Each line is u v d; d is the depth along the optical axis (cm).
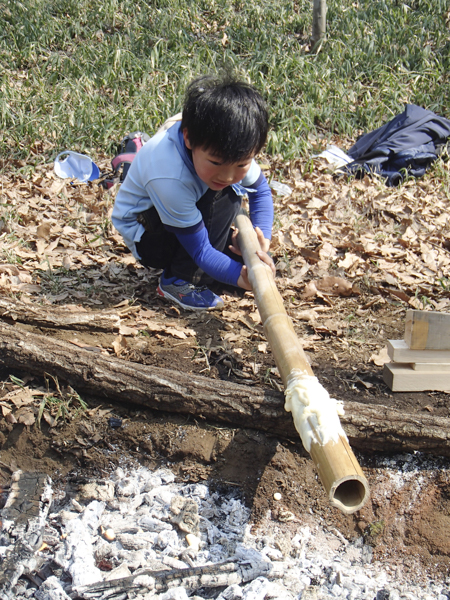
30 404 243
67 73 655
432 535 207
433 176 518
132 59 678
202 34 767
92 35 735
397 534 210
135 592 182
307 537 210
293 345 213
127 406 244
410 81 689
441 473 221
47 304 306
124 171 460
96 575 189
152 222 290
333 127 602
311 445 182
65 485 228
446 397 250
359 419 223
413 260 383
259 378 260
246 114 215
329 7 817
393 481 221
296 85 647
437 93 665
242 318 306
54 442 234
